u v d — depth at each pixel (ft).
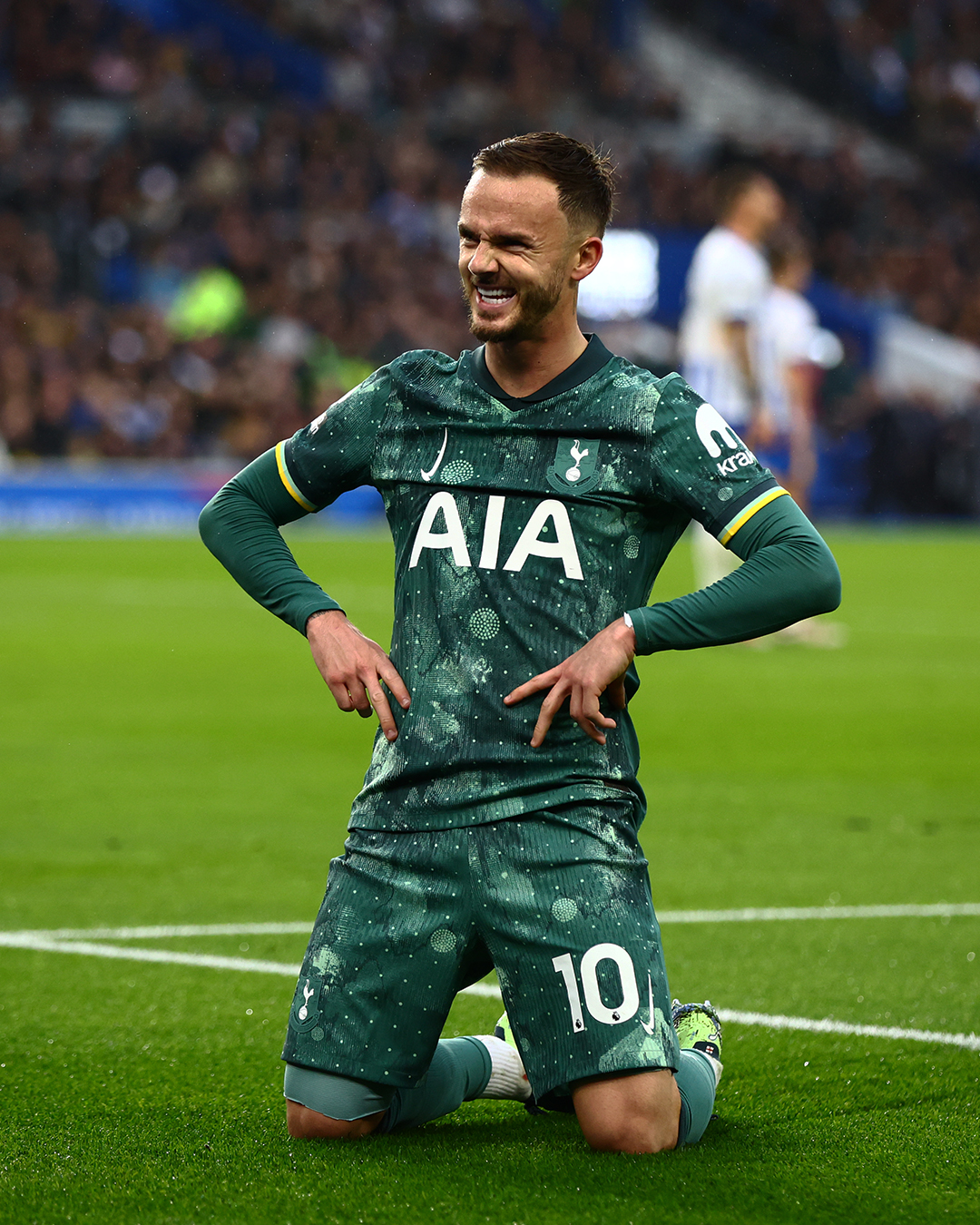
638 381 36.14
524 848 34.78
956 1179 33.53
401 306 365.81
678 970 53.42
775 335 156.87
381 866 35.70
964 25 472.03
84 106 377.50
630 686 36.68
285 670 135.95
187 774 90.38
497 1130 37.55
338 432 38.40
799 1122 38.06
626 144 405.80
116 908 61.36
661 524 36.68
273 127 378.94
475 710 35.40
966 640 163.43
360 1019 35.35
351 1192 31.91
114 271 352.69
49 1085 41.32
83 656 142.31
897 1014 48.44
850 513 354.74
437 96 414.21
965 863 70.18
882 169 444.96
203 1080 41.96
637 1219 30.55
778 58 455.22
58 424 321.11
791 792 86.53
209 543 39.37
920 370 386.73
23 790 85.05
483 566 35.81
